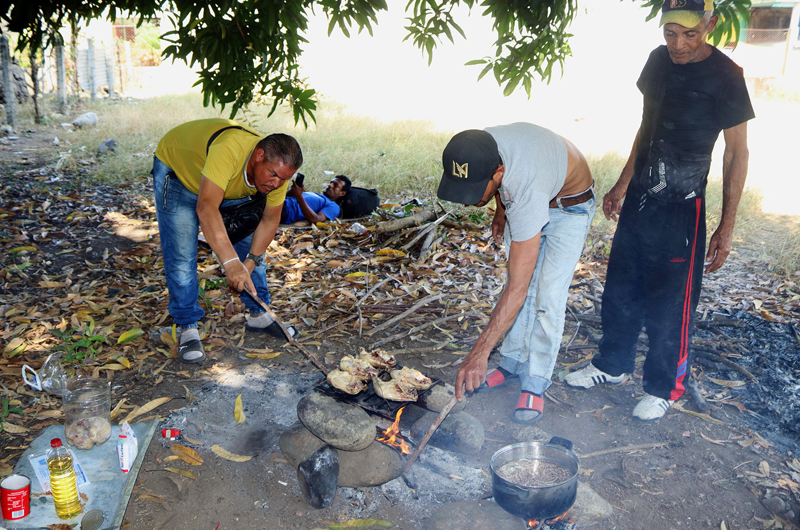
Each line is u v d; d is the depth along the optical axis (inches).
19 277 194.9
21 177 304.0
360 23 160.6
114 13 167.0
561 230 118.5
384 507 103.5
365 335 164.7
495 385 137.7
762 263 218.2
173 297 149.3
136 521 98.5
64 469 94.7
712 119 110.7
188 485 107.1
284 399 134.9
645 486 109.3
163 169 140.6
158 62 918.4
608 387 143.7
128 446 107.5
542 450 98.8
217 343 158.6
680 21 102.7
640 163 122.0
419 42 183.0
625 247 125.0
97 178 309.1
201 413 128.4
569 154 113.6
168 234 143.7
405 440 108.2
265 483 108.7
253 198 140.7
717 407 133.7
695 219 115.9
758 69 627.2
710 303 183.8
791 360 150.6
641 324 131.7
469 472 112.2
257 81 180.1
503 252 227.0
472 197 98.7
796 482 109.7
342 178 267.3
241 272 123.2
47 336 156.7
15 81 517.7
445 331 165.9
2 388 132.8
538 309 122.1
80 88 614.9
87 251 218.2
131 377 141.6
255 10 160.2
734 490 108.3
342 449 100.4
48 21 163.3
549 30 163.9
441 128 474.6
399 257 218.8
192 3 152.0
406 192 310.7
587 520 99.3
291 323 167.9
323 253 224.5
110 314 170.9
